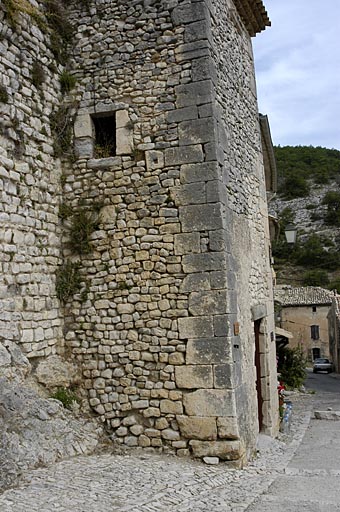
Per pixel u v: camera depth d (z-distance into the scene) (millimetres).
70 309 7109
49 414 6098
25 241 6477
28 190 6617
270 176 14492
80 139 7371
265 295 9828
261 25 10219
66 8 7648
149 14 7301
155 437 6586
